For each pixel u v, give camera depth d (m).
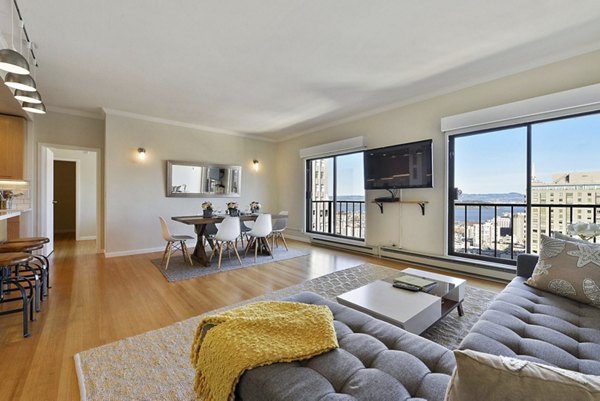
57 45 2.57
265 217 4.49
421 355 1.09
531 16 2.21
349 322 1.41
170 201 5.20
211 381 1.12
